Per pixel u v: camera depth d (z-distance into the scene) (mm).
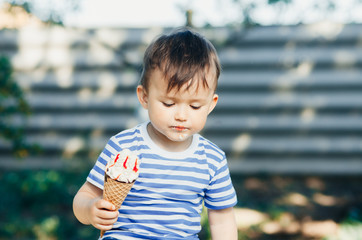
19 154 5527
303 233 4684
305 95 6816
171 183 1759
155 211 1729
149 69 1709
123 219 1735
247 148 7016
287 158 7004
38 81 7055
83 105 7105
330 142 6906
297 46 6727
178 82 1617
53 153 7230
